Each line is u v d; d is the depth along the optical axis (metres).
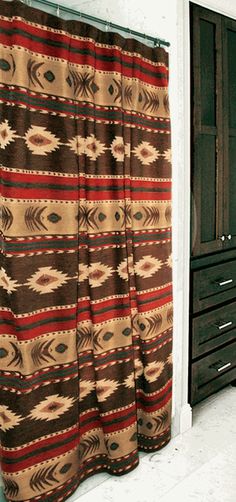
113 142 1.82
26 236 1.57
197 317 2.38
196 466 2.07
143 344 2.04
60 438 1.75
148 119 1.97
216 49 2.30
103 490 1.93
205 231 2.39
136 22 1.96
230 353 2.68
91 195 1.78
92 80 1.72
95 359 1.86
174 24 2.08
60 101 1.61
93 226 1.79
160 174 2.04
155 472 2.04
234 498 1.85
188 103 2.16
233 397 2.77
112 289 1.90
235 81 2.47
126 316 1.93
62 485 1.79
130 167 1.92
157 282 2.07
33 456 1.68
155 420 2.12
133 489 1.93
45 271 1.65
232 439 2.29
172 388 2.30
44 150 1.60
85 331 1.88
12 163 1.50
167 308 2.15
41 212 1.61
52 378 1.71
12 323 1.59
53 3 1.61
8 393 1.64
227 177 2.48
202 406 2.65
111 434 1.95
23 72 1.47
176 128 2.14
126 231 1.92
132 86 1.88
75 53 1.67
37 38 1.54
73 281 1.72
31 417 1.65
